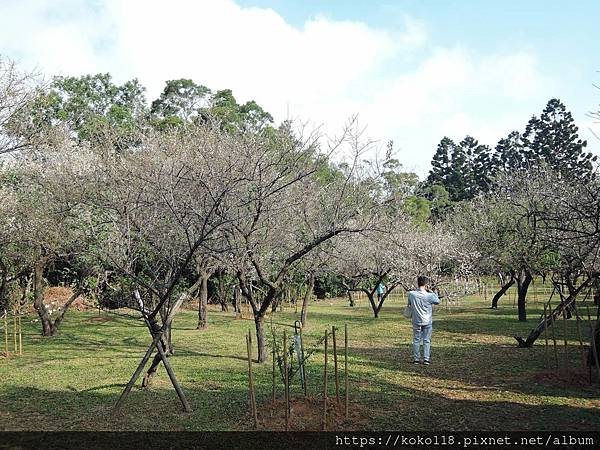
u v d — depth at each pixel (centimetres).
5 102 1276
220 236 954
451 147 6625
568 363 1016
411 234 2111
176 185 905
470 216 2497
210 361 1123
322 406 708
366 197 1110
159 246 880
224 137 1359
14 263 1543
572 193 1215
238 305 2062
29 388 877
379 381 896
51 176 1290
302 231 1311
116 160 1136
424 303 1062
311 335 1514
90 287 1430
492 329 1584
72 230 1175
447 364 1048
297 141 1160
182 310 2405
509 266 1789
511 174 2303
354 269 2042
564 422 662
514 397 785
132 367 1059
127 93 3784
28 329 1678
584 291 1141
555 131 5350
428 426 650
